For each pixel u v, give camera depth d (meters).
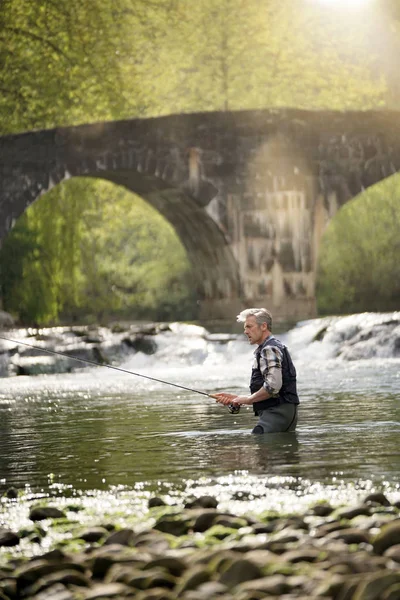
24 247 43.44
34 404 17.31
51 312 44.12
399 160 37.75
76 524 6.90
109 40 44.22
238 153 36.31
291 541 5.95
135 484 8.25
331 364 27.55
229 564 5.38
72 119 44.53
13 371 28.56
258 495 7.50
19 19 43.00
